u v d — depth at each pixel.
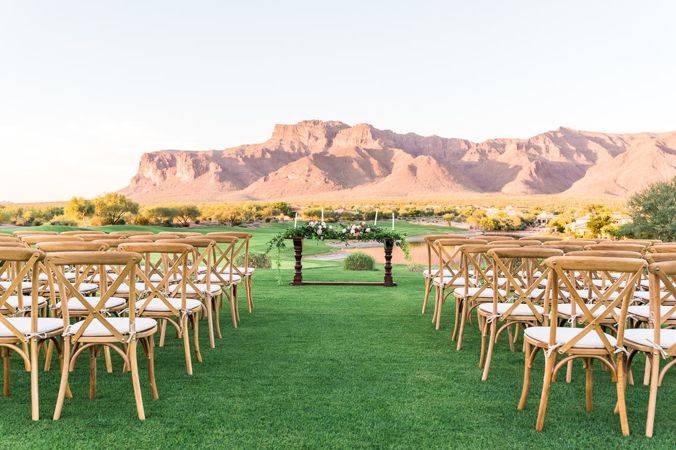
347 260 15.14
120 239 5.18
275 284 9.73
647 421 3.05
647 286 5.62
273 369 4.29
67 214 55.22
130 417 3.27
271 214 86.75
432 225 79.19
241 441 2.94
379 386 3.88
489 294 5.02
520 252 3.94
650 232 23.91
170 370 4.25
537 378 4.12
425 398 3.64
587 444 2.94
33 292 3.22
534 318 4.09
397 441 2.96
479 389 3.84
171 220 66.00
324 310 7.02
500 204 191.25
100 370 4.24
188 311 4.21
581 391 3.81
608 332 5.20
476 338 5.48
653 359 3.09
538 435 3.06
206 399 3.59
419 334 5.62
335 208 144.50
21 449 2.83
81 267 6.53
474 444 2.93
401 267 17.20
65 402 3.52
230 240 5.87
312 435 3.03
